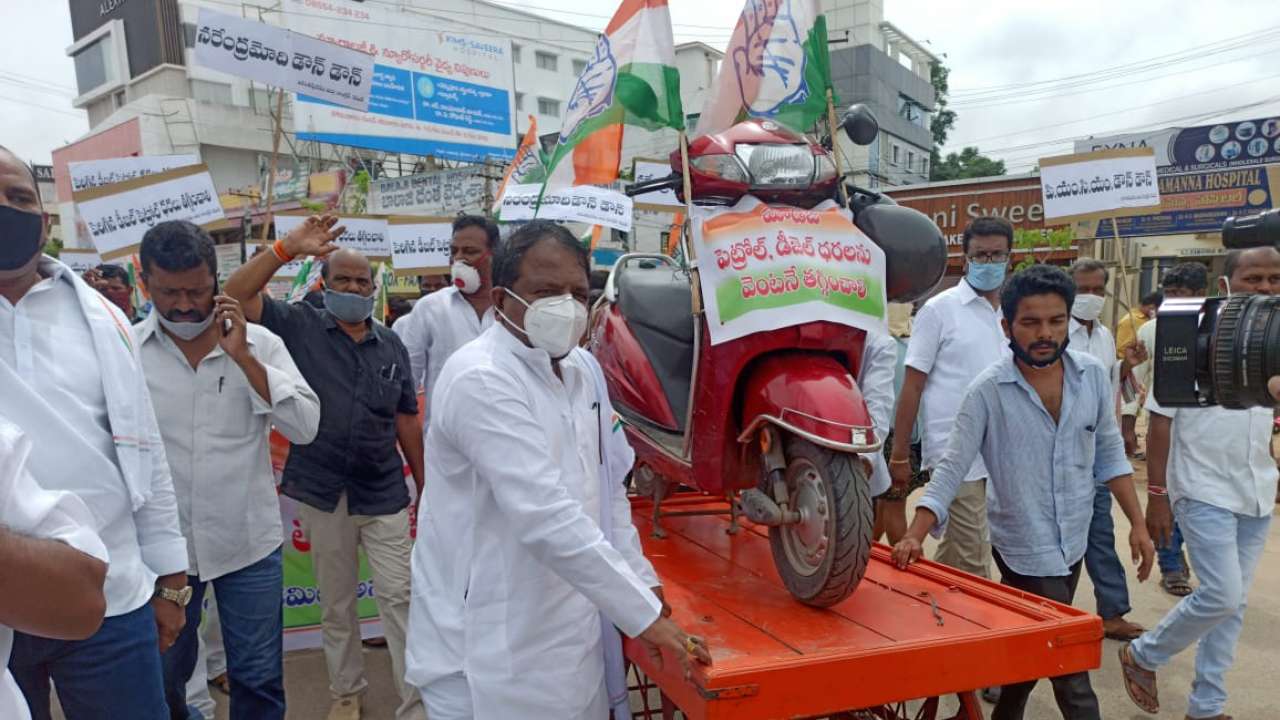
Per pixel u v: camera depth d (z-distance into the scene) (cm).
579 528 200
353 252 379
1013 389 305
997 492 316
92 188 547
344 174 2497
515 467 203
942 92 3994
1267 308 225
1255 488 337
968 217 1844
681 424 343
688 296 360
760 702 201
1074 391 305
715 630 240
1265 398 225
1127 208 667
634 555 243
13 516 116
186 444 299
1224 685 362
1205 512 339
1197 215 1773
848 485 251
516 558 214
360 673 393
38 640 227
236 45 581
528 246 215
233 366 309
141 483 241
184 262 287
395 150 2505
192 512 299
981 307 415
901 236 303
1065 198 682
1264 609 494
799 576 266
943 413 411
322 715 400
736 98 373
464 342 443
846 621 247
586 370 242
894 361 329
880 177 2727
